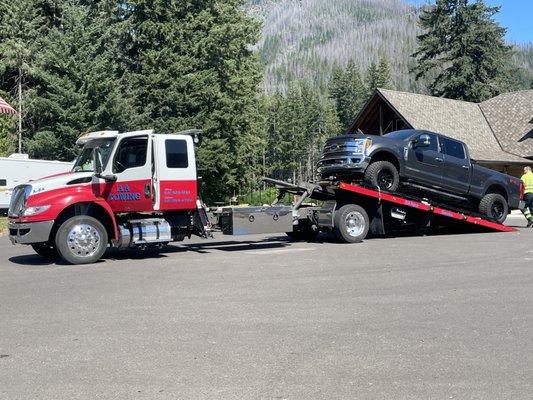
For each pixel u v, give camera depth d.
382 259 11.61
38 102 33.50
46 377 4.90
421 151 15.56
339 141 15.06
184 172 12.65
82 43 33.34
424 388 4.58
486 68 58.31
